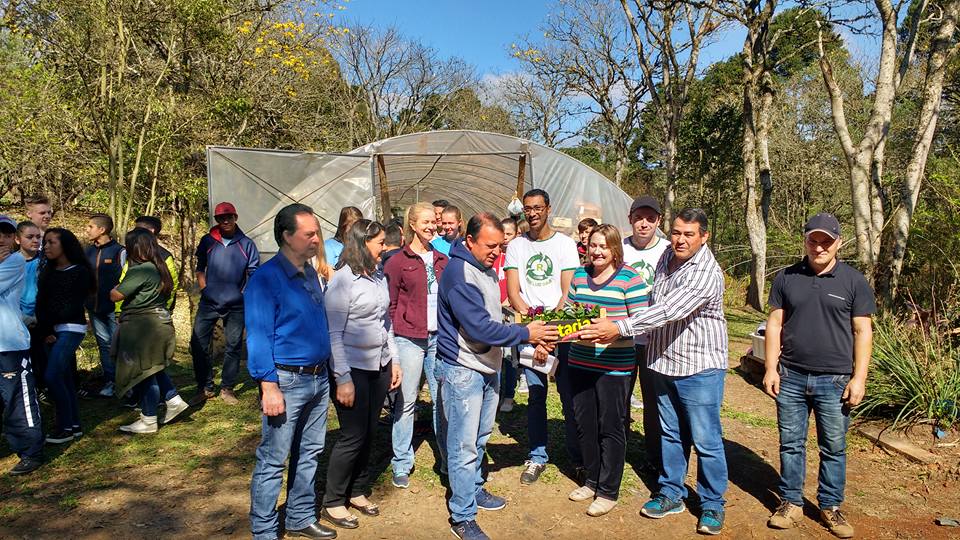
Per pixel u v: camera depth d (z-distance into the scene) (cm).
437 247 611
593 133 3550
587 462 443
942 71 1002
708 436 406
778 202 2811
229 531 399
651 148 3575
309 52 1761
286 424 358
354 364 393
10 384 465
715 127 2111
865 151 1038
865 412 602
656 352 420
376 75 3578
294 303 353
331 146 1988
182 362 845
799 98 2598
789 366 416
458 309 377
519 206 1019
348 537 397
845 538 404
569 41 2831
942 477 488
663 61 2020
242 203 919
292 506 387
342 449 400
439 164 1205
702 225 397
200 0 1109
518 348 478
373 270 398
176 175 1190
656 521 426
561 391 473
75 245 538
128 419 603
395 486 469
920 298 1016
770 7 1562
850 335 402
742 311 1554
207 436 562
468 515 394
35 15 918
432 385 507
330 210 974
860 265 1039
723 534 409
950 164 1252
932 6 1177
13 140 986
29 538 385
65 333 530
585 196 1178
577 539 402
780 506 429
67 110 977
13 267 458
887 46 1028
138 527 402
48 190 1170
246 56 1481
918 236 1040
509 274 518
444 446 463
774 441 578
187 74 1241
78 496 441
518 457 530
